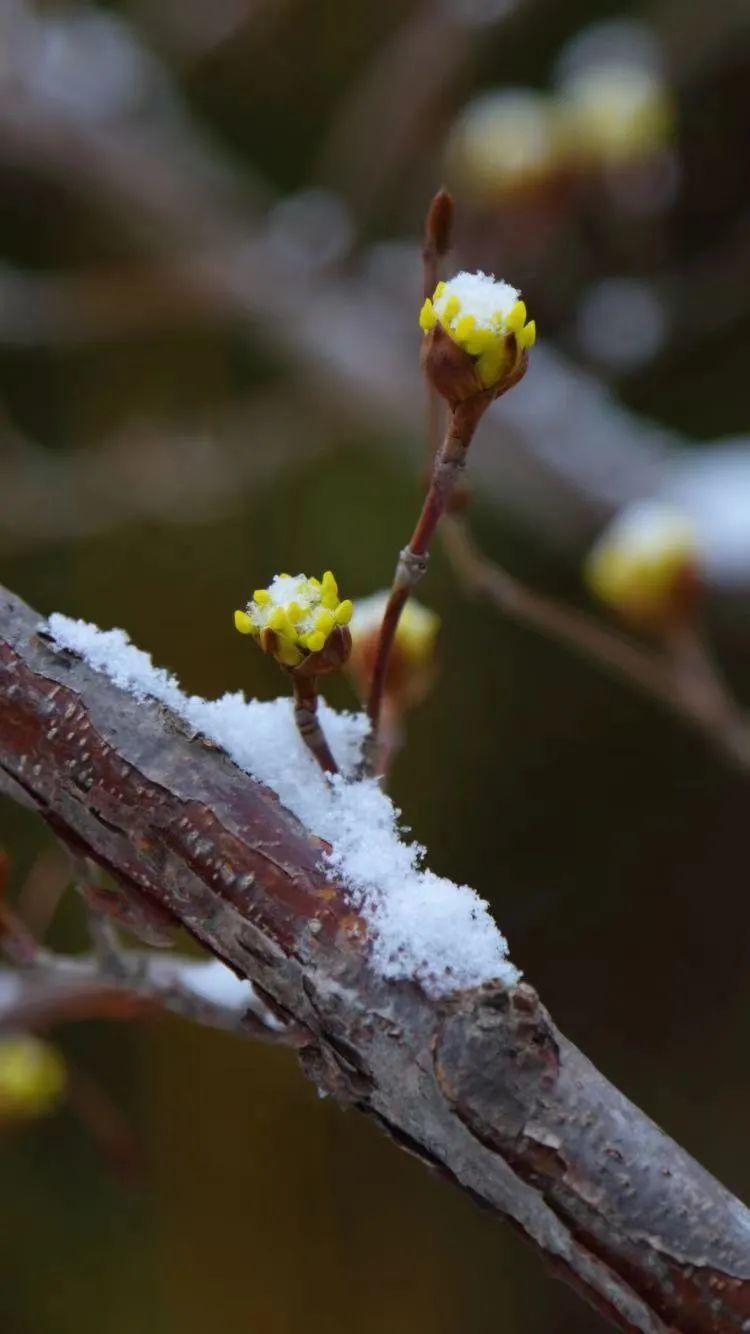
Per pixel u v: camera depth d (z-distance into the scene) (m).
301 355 1.30
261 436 1.36
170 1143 1.25
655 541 0.64
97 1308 1.21
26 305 1.26
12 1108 0.58
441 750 1.31
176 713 0.49
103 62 1.33
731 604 1.01
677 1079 1.30
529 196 1.11
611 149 1.09
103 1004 0.54
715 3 1.27
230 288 1.28
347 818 0.49
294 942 0.49
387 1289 1.25
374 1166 1.27
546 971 1.31
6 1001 0.54
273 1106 1.26
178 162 1.31
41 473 1.32
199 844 0.49
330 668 0.49
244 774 0.49
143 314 1.31
